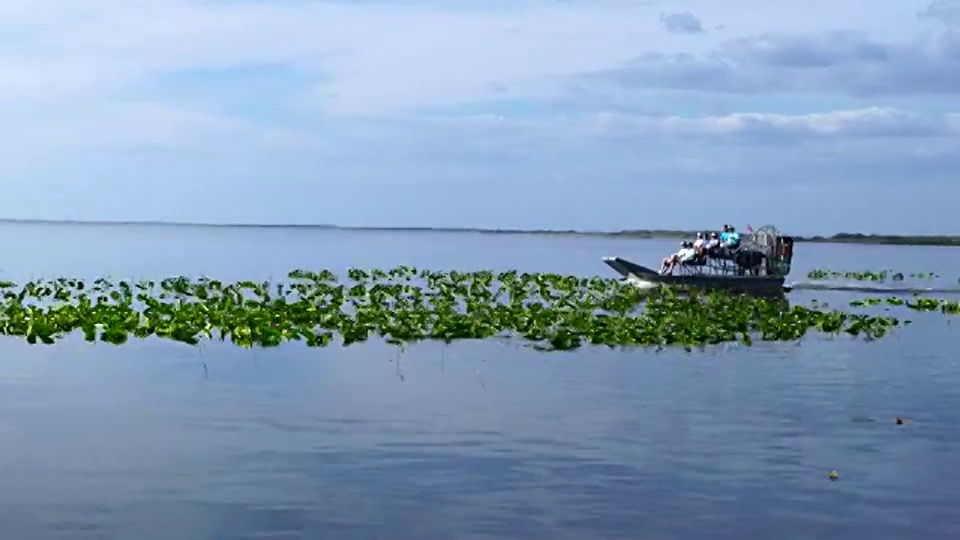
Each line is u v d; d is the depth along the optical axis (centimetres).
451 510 1185
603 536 1111
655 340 2602
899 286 5206
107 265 6669
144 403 1750
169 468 1341
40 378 1983
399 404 1764
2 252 8888
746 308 3369
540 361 2278
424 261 8312
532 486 1281
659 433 1569
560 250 13138
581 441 1509
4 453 1412
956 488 1295
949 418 1709
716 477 1331
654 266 8112
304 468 1346
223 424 1595
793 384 2027
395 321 2859
